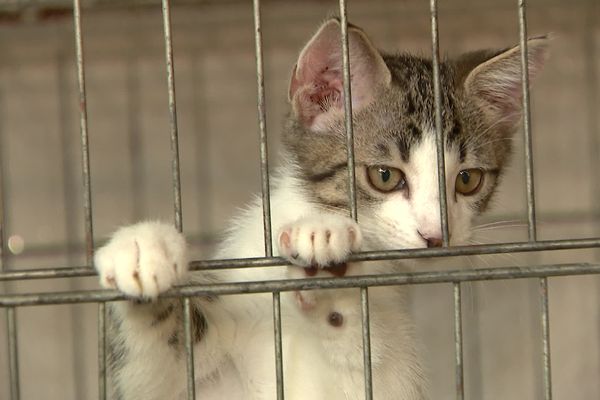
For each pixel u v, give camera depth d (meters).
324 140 0.70
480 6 0.92
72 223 0.91
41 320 0.91
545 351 0.59
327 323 0.65
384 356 0.67
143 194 0.92
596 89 0.92
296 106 0.71
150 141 0.92
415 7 0.91
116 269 0.58
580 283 0.92
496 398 0.91
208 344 0.65
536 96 0.92
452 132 0.70
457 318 0.59
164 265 0.58
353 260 0.60
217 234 0.85
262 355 0.66
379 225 0.68
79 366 0.91
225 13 0.92
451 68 0.74
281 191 0.70
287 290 0.59
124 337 0.63
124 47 0.92
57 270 0.59
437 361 0.91
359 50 0.70
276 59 0.92
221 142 0.92
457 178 0.71
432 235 0.67
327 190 0.69
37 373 0.91
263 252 0.67
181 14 0.91
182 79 0.92
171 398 0.65
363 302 0.59
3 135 0.91
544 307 0.59
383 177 0.69
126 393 0.63
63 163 0.92
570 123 0.92
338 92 0.71
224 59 0.92
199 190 0.92
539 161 0.92
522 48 0.60
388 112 0.70
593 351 0.92
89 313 0.91
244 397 0.66
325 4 0.91
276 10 0.91
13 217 0.91
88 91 0.92
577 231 0.91
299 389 0.66
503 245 0.60
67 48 0.92
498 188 0.75
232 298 0.65
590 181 0.92
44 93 0.91
